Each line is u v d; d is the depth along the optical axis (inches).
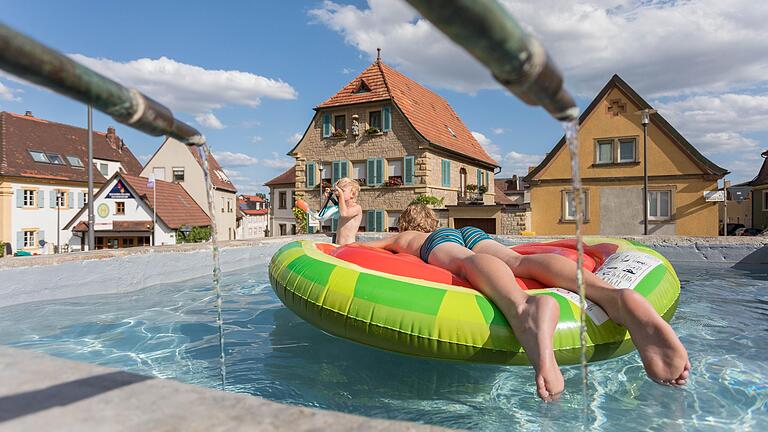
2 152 1326.3
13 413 42.1
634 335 109.4
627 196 846.5
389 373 125.5
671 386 110.8
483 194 1225.4
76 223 1257.4
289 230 1514.5
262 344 152.5
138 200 1255.5
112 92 34.3
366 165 1040.8
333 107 1058.1
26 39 25.0
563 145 886.4
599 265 164.1
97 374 51.6
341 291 134.4
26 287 210.8
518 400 107.1
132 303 218.4
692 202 806.5
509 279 117.5
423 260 158.4
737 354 134.8
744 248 309.4
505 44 24.9
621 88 844.6
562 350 113.1
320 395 110.8
